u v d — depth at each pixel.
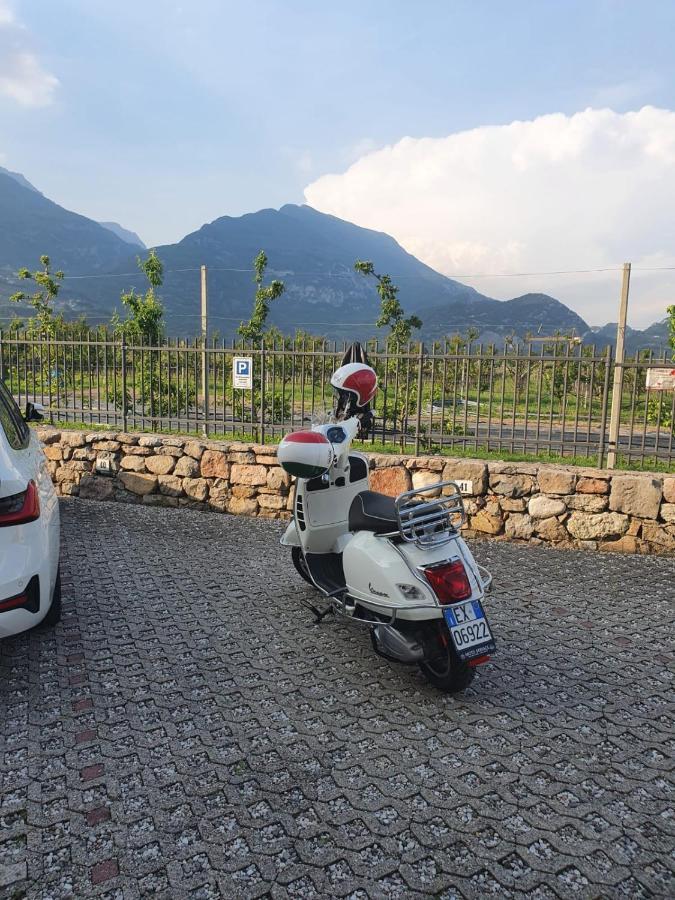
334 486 4.54
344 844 2.51
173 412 10.34
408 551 3.61
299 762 3.04
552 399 7.07
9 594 3.42
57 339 9.32
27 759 3.01
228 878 2.33
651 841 2.56
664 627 4.68
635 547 6.46
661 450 6.88
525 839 2.55
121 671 3.88
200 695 3.64
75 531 6.88
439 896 2.27
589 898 2.27
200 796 2.78
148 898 2.23
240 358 8.05
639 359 6.86
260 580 5.52
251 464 7.66
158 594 5.14
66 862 2.39
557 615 4.87
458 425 8.66
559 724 3.41
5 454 3.68
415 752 3.14
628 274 7.14
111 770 2.95
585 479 6.52
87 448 8.32
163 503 8.09
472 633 3.47
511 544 6.77
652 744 3.24
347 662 4.09
